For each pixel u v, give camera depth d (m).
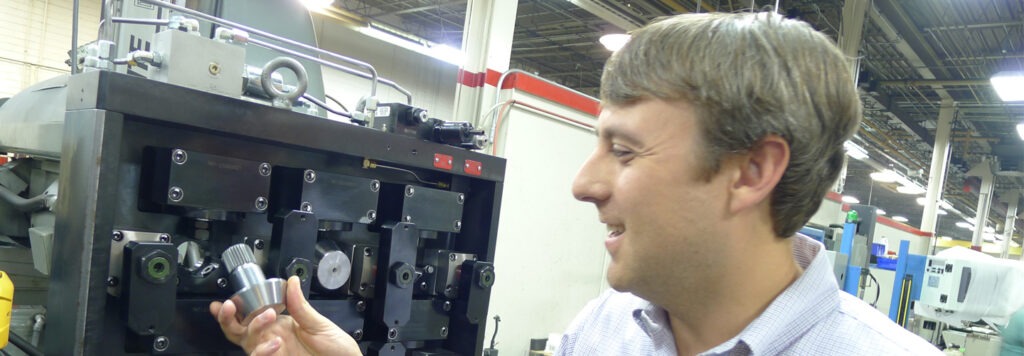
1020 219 11.20
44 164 1.20
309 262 0.92
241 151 0.91
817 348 0.52
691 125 0.47
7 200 1.17
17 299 1.16
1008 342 1.84
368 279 1.04
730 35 0.47
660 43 0.49
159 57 0.81
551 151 2.58
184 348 0.84
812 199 0.50
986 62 5.11
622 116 0.50
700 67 0.46
